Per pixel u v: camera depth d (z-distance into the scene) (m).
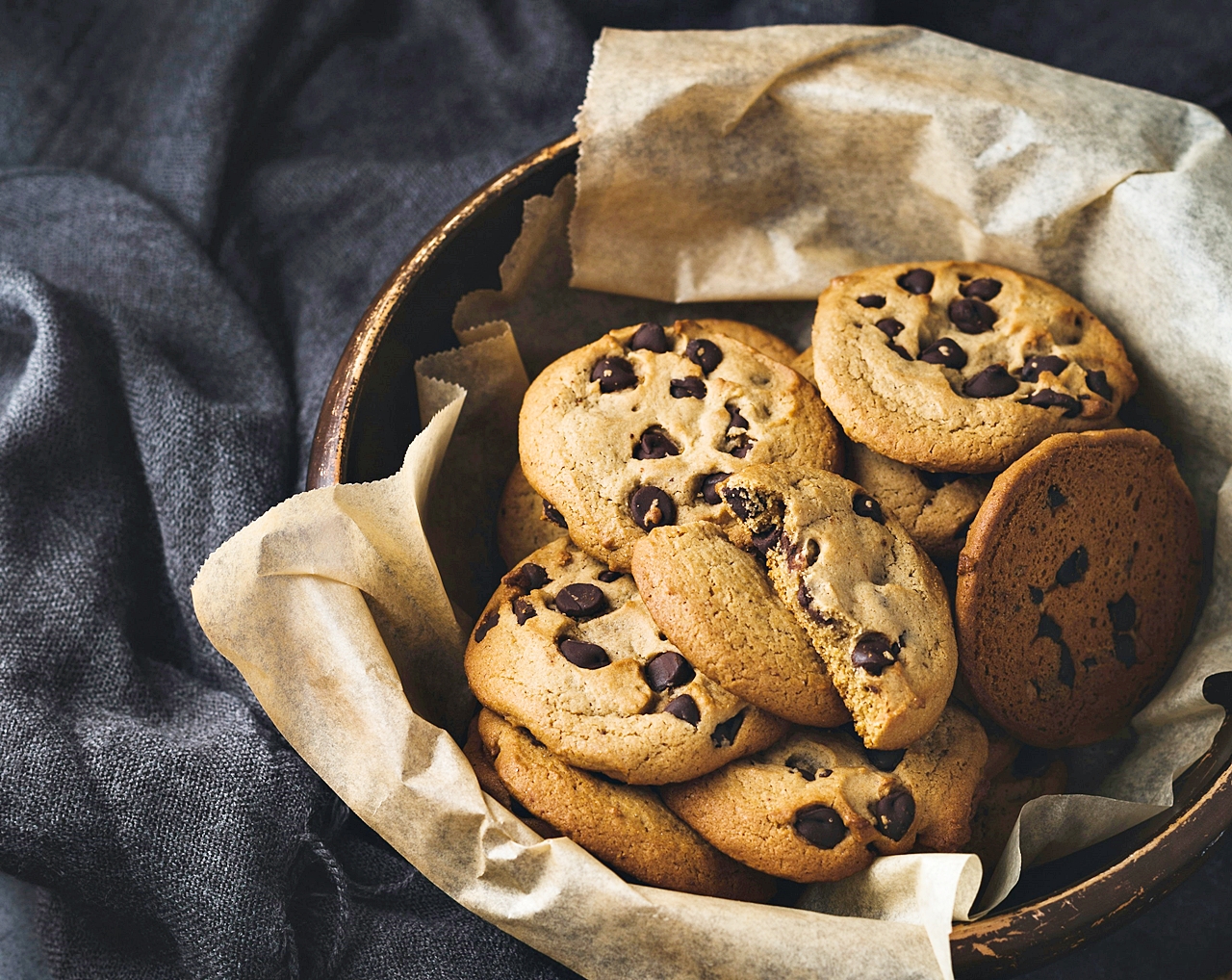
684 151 0.62
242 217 0.69
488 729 0.57
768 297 0.64
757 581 0.57
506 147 0.70
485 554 0.63
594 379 0.60
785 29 0.62
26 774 0.59
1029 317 0.61
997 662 0.58
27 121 0.70
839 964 0.54
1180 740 0.58
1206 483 0.61
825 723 0.57
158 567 0.65
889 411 0.59
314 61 0.70
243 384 0.67
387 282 0.60
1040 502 0.58
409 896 0.60
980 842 0.59
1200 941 0.60
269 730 0.61
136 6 0.70
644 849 0.56
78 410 0.65
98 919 0.60
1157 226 0.60
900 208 0.63
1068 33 0.67
